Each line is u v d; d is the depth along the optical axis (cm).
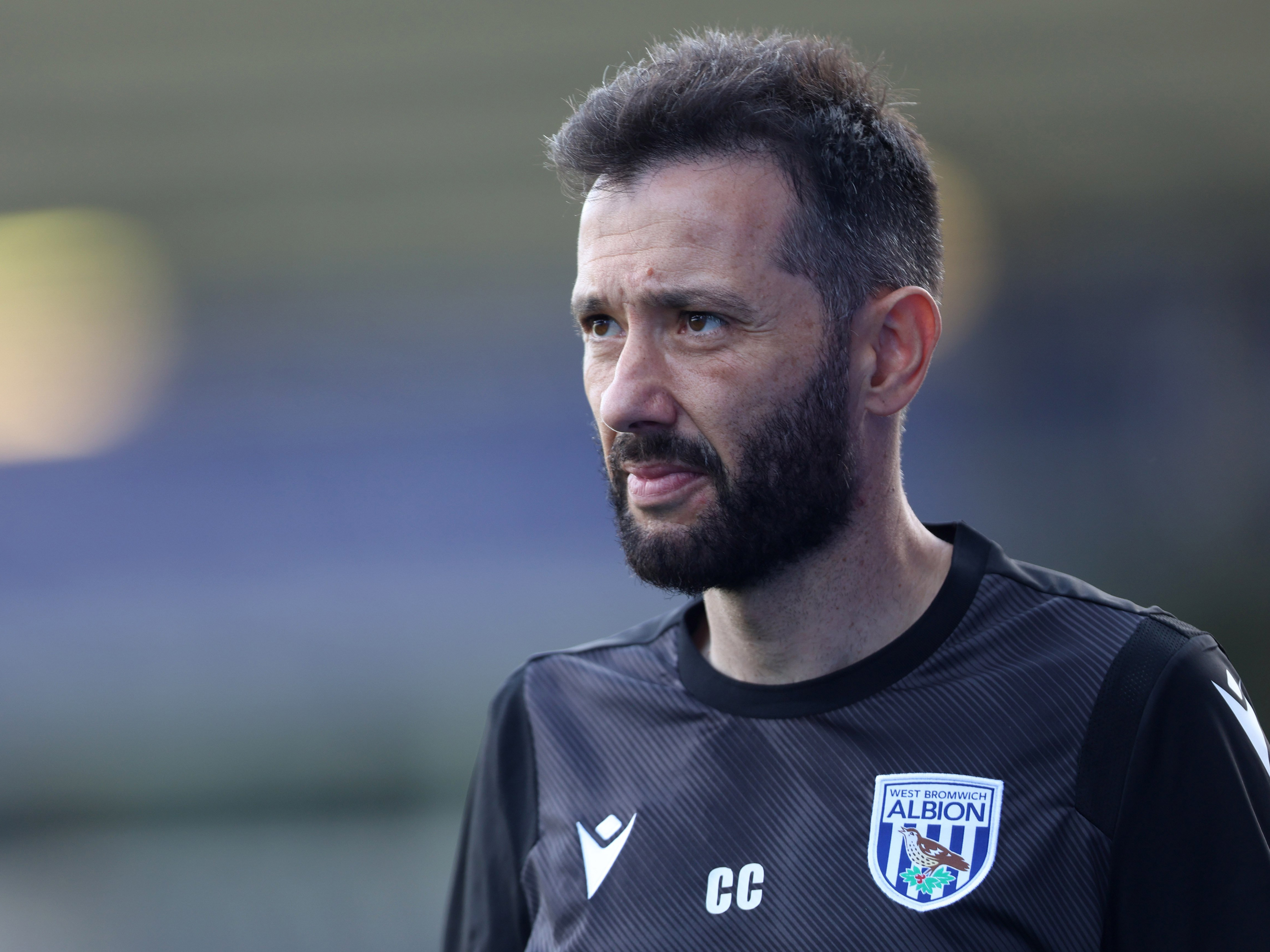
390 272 2323
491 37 2181
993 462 2245
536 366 2316
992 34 2169
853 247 451
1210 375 2253
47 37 2122
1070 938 407
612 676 529
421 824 1948
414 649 2192
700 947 442
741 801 462
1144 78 2203
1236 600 2156
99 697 2120
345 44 2189
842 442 449
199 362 2314
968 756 434
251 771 2061
